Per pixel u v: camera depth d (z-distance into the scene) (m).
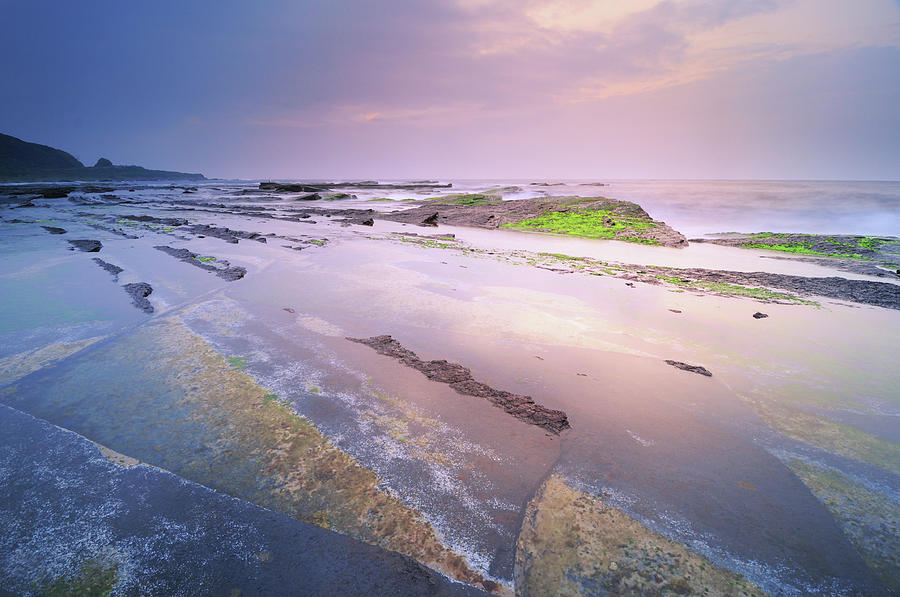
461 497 3.57
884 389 5.54
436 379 5.62
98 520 3.28
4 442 4.21
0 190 54.59
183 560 2.94
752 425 4.70
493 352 6.53
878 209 37.09
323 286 10.23
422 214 28.36
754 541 3.20
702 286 10.93
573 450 4.20
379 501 3.50
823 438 4.48
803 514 3.47
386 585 2.79
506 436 4.41
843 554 3.11
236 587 2.75
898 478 3.90
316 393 5.22
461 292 9.84
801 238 19.44
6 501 3.45
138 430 4.43
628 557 3.04
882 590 2.84
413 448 4.19
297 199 48.06
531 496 3.60
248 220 26.55
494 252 15.73
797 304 9.44
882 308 9.27
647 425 4.66
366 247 16.28
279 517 3.32
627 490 3.68
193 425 4.52
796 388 5.55
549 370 5.95
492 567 2.95
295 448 4.16
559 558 3.03
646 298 9.66
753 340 7.23
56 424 4.53
